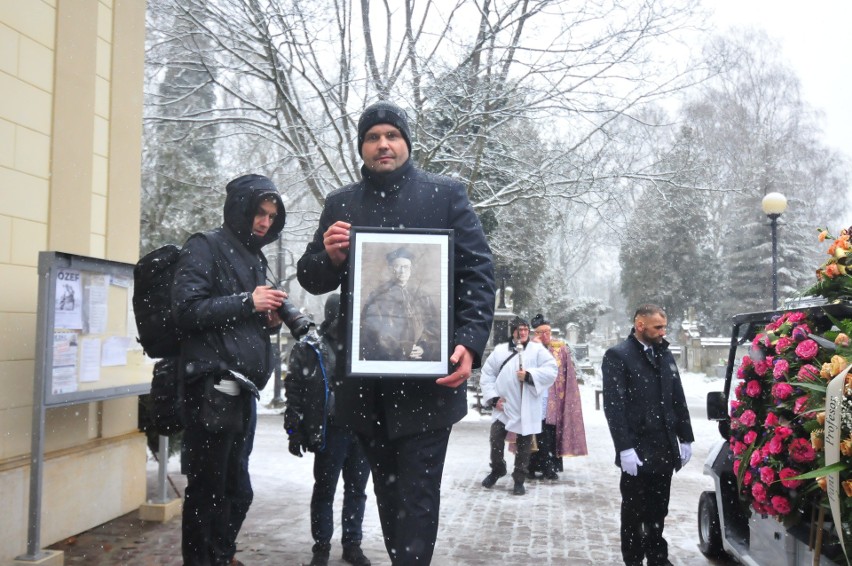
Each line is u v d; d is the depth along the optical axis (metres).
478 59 15.70
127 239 7.35
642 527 5.59
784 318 4.29
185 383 4.38
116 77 7.21
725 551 6.23
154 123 17.41
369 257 3.29
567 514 7.96
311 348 5.36
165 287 4.75
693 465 11.85
